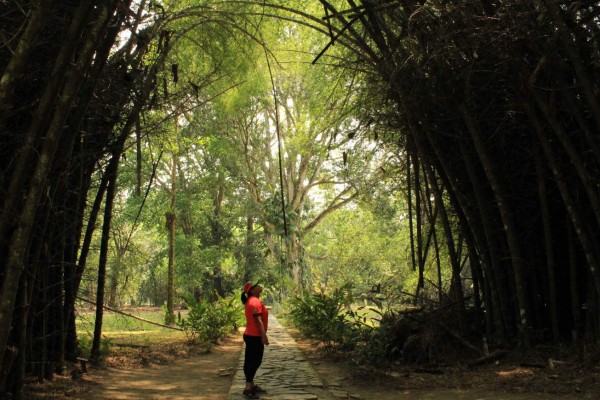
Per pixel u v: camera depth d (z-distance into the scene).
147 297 44.00
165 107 7.93
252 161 27.52
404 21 6.68
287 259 26.19
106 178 7.84
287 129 24.22
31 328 5.85
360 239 27.22
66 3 5.47
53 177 5.27
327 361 8.98
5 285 3.86
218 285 37.66
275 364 8.51
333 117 11.48
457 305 8.48
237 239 38.53
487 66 6.76
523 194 7.90
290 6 10.35
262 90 13.72
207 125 21.55
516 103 6.70
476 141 7.24
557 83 6.39
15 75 3.73
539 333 7.55
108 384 6.62
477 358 7.69
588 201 7.12
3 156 5.28
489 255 8.06
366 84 8.39
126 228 25.56
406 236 23.64
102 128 7.30
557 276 7.91
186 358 9.68
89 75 5.66
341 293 11.44
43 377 6.20
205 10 8.23
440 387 6.25
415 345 8.23
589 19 5.55
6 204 3.96
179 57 9.18
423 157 7.95
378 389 6.29
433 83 7.03
